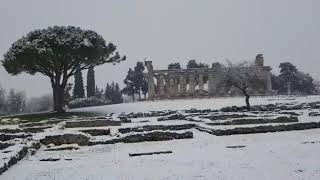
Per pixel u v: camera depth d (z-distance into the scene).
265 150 17.59
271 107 51.00
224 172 12.94
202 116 38.25
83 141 22.70
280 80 118.44
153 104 69.00
